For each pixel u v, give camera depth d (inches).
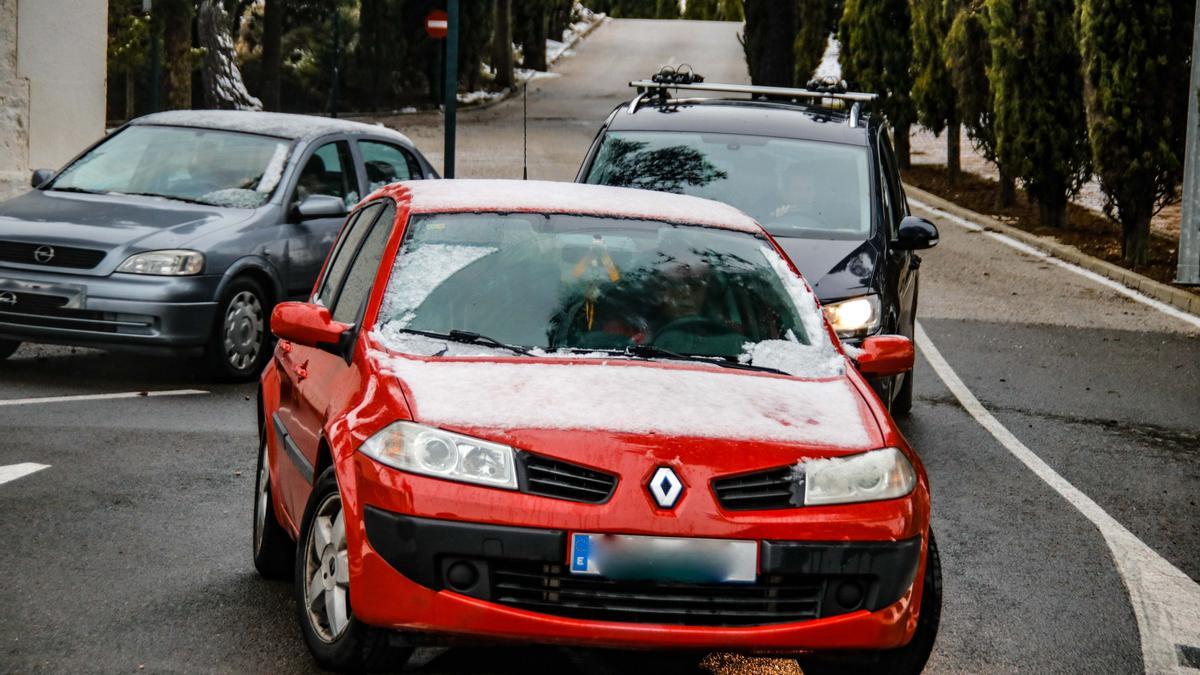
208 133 568.1
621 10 4756.4
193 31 2250.2
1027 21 1115.3
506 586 209.0
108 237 491.8
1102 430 508.4
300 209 532.4
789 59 1667.1
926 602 228.2
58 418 435.2
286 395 282.4
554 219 276.8
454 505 207.6
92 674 229.1
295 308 257.4
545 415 217.0
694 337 253.9
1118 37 912.9
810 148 472.1
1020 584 316.2
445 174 1098.1
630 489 208.5
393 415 218.8
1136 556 345.4
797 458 216.1
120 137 569.6
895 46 1665.8
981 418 517.7
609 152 477.4
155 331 486.0
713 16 4638.3
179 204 533.0
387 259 262.4
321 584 233.3
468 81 2501.2
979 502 393.4
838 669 234.8
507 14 2598.4
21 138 858.8
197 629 253.6
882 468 220.8
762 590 211.0
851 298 394.3
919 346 672.4
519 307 253.9
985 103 1270.9
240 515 335.9
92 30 890.1
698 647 208.2
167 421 439.8
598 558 206.5
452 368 232.8
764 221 441.4
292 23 2389.3
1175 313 806.5
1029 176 1139.3
